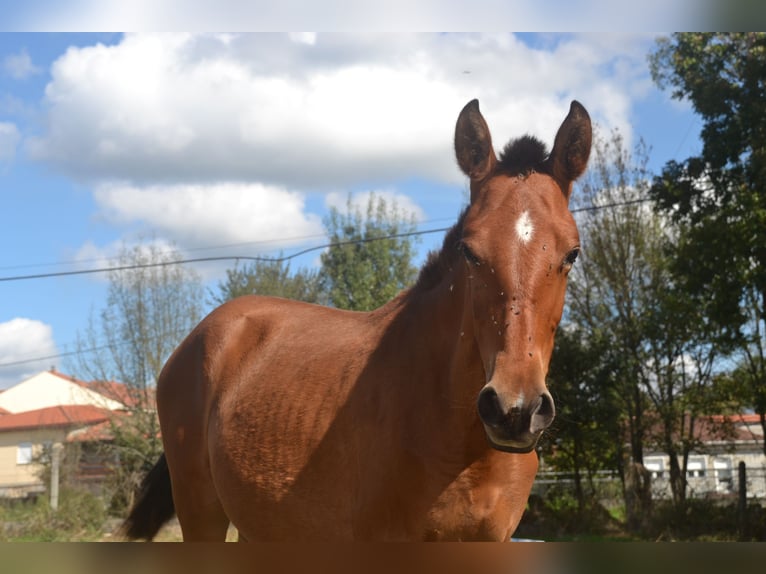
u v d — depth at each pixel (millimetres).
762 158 14852
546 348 2625
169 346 25875
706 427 18469
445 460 2838
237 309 4363
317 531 3293
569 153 2877
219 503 4156
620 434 18688
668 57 16781
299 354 3752
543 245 2602
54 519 18094
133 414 24484
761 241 14469
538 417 2402
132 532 4488
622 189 20062
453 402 2822
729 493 17234
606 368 18188
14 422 39531
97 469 26234
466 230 2730
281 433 3463
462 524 2859
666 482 19156
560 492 18562
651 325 18203
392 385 3055
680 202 16625
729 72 16188
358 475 3070
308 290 28438
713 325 16500
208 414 4066
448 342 2932
